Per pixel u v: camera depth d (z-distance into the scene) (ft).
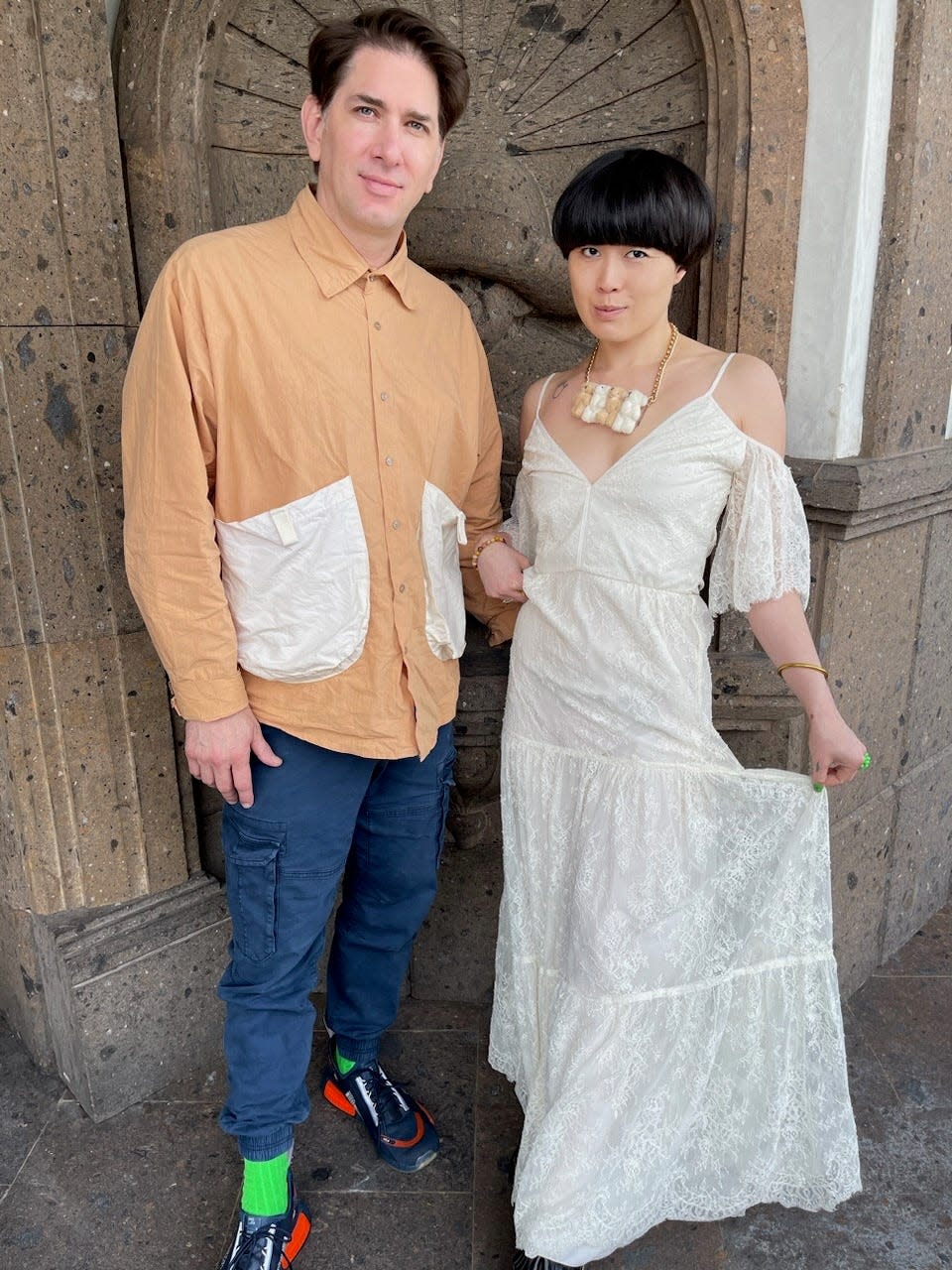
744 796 4.79
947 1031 7.06
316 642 4.58
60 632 5.76
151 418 4.24
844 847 7.02
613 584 4.66
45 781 5.94
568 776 5.03
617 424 4.58
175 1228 5.55
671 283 4.55
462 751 6.90
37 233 5.19
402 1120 5.99
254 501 4.46
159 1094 6.51
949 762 8.07
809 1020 5.10
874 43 5.50
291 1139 5.24
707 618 4.87
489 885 7.21
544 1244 4.63
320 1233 5.49
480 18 6.07
